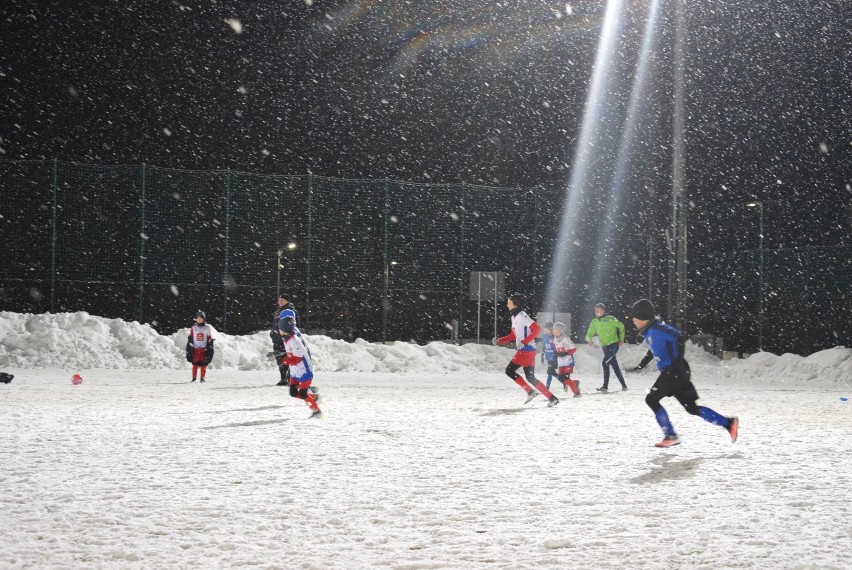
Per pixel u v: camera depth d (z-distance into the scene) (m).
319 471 7.84
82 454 8.79
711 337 31.91
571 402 16.09
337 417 12.73
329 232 32.03
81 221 29.81
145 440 9.90
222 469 7.91
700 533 5.44
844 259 29.53
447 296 33.06
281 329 12.53
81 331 26.73
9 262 29.23
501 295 29.58
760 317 32.09
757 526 5.74
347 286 32.06
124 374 23.17
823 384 23.73
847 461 8.73
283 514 6.02
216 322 32.97
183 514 6.00
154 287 30.58
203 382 20.62
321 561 4.82
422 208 32.47
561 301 32.94
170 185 30.64
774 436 10.90
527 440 10.21
